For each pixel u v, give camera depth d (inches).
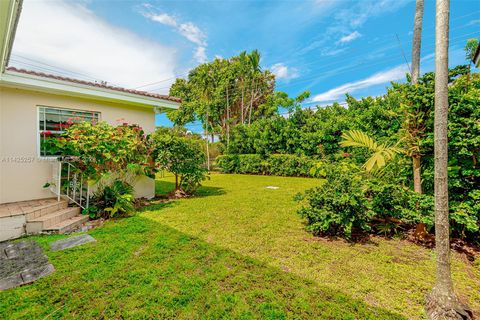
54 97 216.4
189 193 296.8
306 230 162.2
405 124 148.9
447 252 80.7
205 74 859.4
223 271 108.8
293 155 527.2
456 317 75.2
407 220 140.9
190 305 86.3
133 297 90.4
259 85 894.4
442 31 78.7
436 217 82.8
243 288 96.2
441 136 80.0
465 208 126.6
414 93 139.2
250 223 177.9
